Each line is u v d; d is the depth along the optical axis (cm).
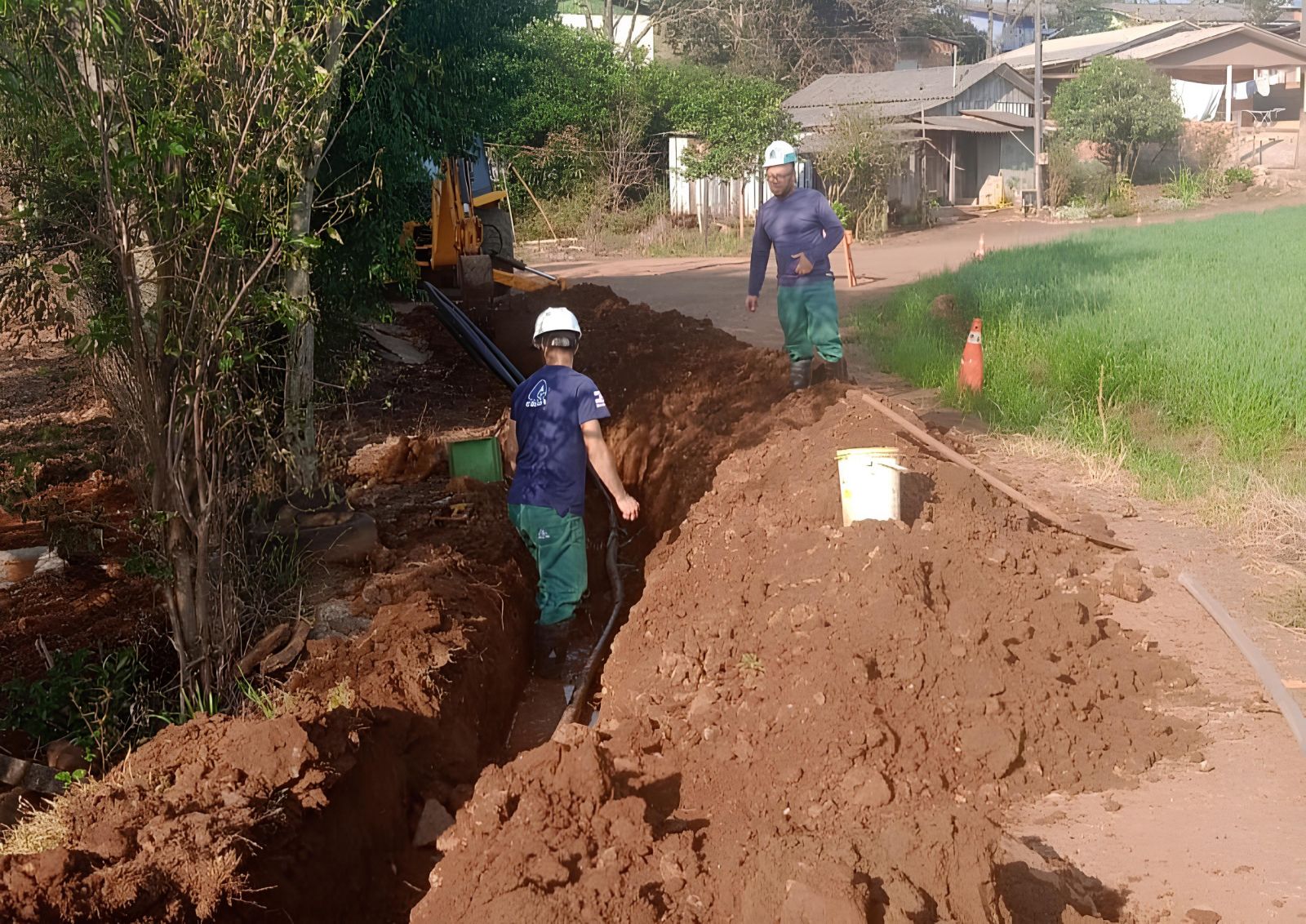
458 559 733
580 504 703
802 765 413
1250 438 851
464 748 560
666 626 566
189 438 596
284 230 557
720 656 507
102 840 388
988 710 439
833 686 449
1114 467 810
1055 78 4875
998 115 4222
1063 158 3969
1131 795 402
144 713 580
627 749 438
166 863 383
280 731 454
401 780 516
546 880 346
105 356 573
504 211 1873
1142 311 1318
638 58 4006
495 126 1134
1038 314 1348
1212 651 517
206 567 595
